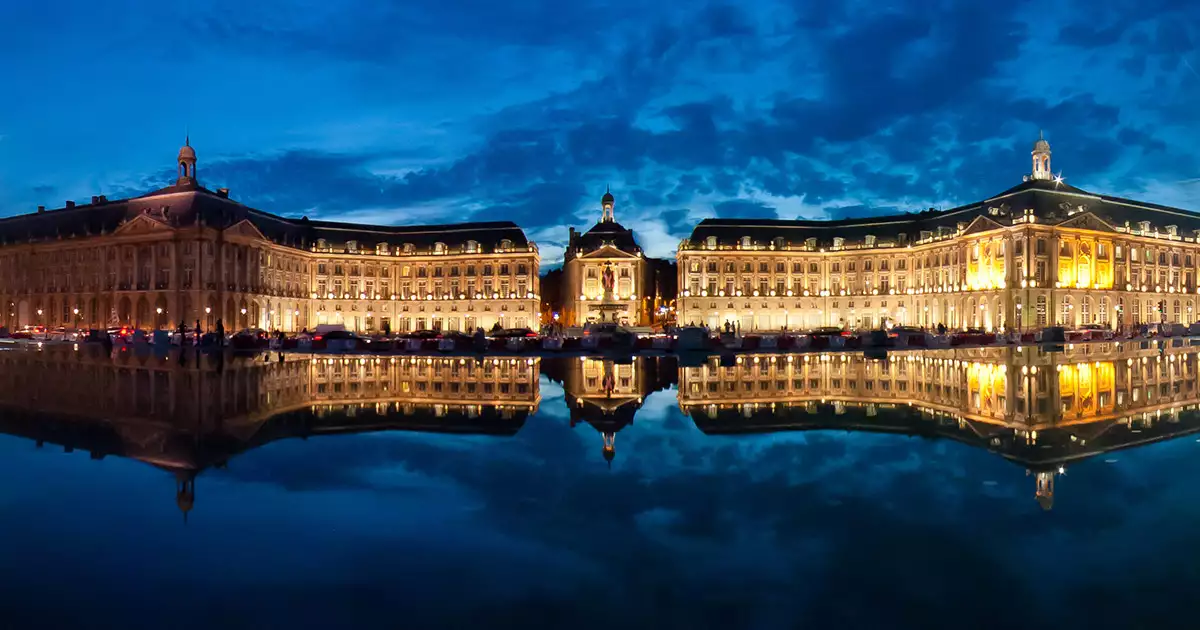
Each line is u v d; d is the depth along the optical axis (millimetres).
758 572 7445
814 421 18047
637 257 127812
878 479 11438
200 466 12672
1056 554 7887
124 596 6902
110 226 108250
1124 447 14258
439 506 9953
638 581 7246
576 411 20344
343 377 31844
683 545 8273
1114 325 107062
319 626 6230
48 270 113875
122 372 34344
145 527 9047
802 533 8664
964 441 15031
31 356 48656
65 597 6871
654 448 14352
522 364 40688
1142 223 111500
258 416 19188
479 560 7832
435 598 6848
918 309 119125
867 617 6355
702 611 6512
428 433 16406
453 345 56969
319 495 10570
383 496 10492
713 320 125500
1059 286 101375
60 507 9977
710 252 125188
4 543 8438
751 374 32844
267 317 112875
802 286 126750
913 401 22266
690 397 23750
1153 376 30453
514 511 9703
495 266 127812
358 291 127938
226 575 7438
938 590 6945
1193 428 16672
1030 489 10742
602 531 8805
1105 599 6699
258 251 110750
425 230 133000
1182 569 7438
